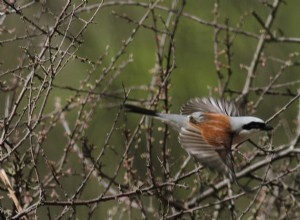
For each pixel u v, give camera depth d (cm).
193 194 1214
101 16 1501
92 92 1091
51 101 1416
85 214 1311
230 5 1566
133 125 1477
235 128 915
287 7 1603
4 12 955
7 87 1046
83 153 1068
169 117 929
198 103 974
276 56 1520
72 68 1445
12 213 938
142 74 1487
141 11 1524
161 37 1262
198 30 1553
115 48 1491
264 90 1205
